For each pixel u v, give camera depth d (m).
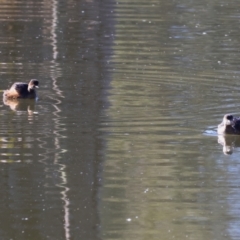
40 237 10.11
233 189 11.84
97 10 31.44
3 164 12.70
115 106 16.72
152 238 10.01
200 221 10.61
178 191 11.73
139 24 28.62
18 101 17.09
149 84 19.23
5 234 10.19
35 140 14.02
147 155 13.33
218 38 26.30
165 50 24.06
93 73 20.41
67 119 15.53
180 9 32.34
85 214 10.78
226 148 13.82
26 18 29.19
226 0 35.09
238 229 10.41
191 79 19.92
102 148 13.66
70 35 26.16
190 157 13.27
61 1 33.41
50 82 19.20
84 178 12.13
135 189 11.70
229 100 17.55
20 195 11.43
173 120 15.64
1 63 21.42
